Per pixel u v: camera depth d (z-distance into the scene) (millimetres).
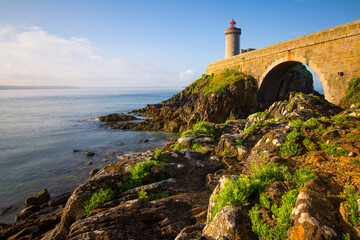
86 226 5551
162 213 6004
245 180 5078
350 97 23266
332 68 25797
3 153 26438
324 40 26594
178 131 40375
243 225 4082
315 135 8891
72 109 79062
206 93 41656
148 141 32875
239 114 38719
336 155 6945
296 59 31125
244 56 43531
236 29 63938
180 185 8102
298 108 18719
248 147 11141
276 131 9570
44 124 46469
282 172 5875
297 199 4086
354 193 4168
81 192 7309
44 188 17312
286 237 3600
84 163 23062
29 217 12727
